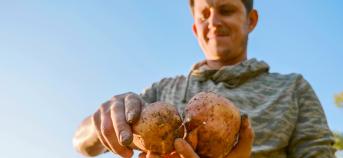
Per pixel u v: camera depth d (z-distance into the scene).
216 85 1.24
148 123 0.82
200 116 0.85
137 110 0.83
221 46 1.25
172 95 1.28
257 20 1.35
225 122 0.85
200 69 1.27
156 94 1.33
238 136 0.87
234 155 0.87
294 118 1.20
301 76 1.27
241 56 1.29
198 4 1.28
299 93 1.24
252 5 1.32
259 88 1.23
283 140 1.16
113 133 0.85
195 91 1.25
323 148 1.16
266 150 1.13
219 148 0.85
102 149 1.09
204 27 1.27
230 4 1.25
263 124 1.16
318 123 1.20
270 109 1.18
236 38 1.26
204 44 1.29
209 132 0.84
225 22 1.25
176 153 0.84
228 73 1.24
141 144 0.84
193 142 0.84
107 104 0.88
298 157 1.17
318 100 1.25
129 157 0.86
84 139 1.08
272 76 1.27
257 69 1.25
